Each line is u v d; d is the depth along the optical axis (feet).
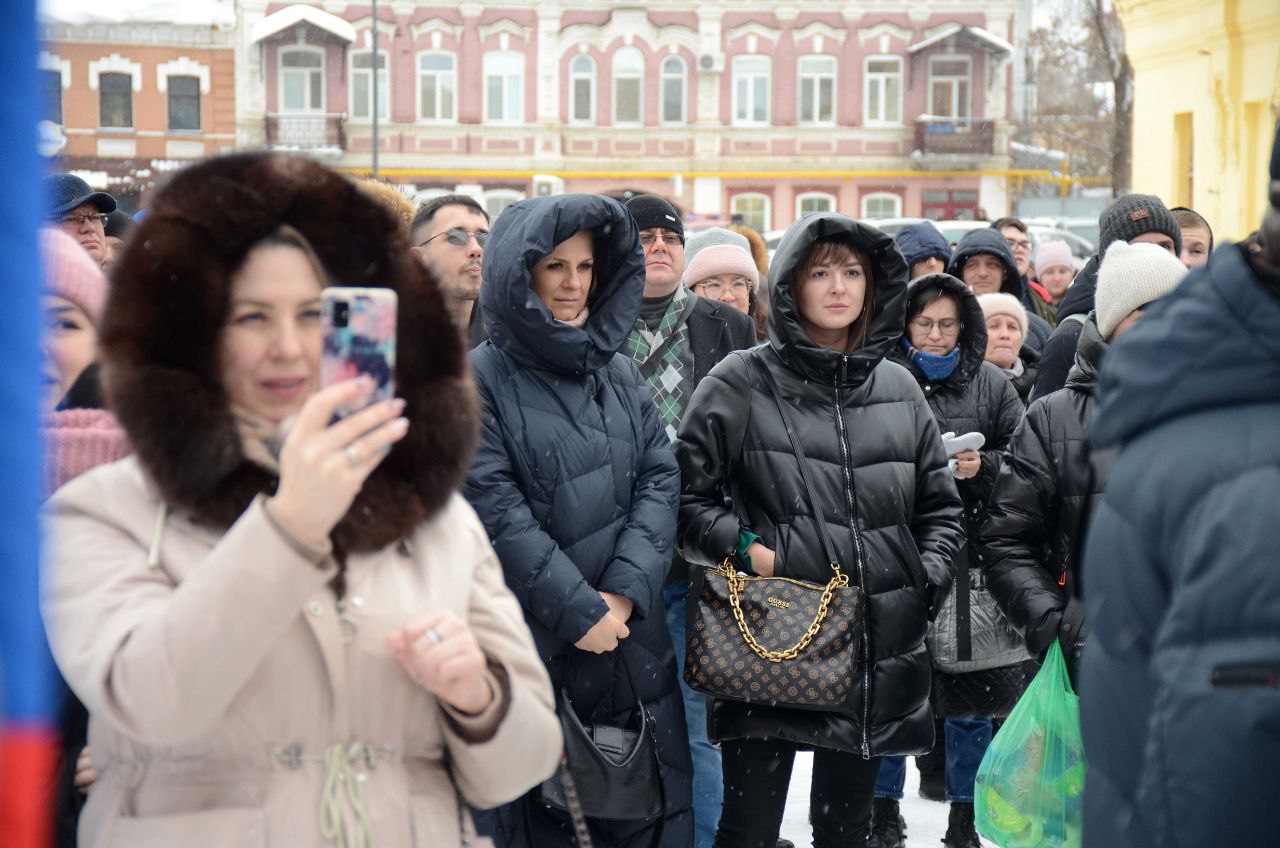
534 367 12.26
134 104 127.03
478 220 16.67
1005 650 15.57
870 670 12.62
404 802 6.61
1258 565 5.42
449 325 7.11
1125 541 6.01
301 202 6.76
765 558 12.92
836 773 13.03
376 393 6.31
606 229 12.50
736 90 133.59
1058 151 151.53
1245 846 5.42
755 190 134.62
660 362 16.29
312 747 6.51
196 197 6.62
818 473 12.98
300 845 6.34
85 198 16.28
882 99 134.51
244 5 127.75
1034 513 13.33
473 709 6.68
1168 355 5.89
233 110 128.47
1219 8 46.65
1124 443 6.18
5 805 3.36
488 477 11.78
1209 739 5.44
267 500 6.11
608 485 12.27
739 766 12.83
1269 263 5.85
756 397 13.24
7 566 3.32
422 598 6.77
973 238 23.16
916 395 13.57
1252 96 45.42
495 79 132.05
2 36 3.22
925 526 13.43
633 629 12.09
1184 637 5.61
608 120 132.77
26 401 3.30
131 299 6.48
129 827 6.31
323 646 6.47
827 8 132.46
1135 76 55.42
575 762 11.12
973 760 16.14
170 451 6.34
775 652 12.32
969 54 133.18
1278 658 5.35
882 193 134.72
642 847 11.97
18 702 3.36
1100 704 6.15
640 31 132.05
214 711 6.06
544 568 11.58
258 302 6.66
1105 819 6.07
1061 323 17.84
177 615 5.94
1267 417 5.69
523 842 11.44
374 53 119.34
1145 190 54.34
